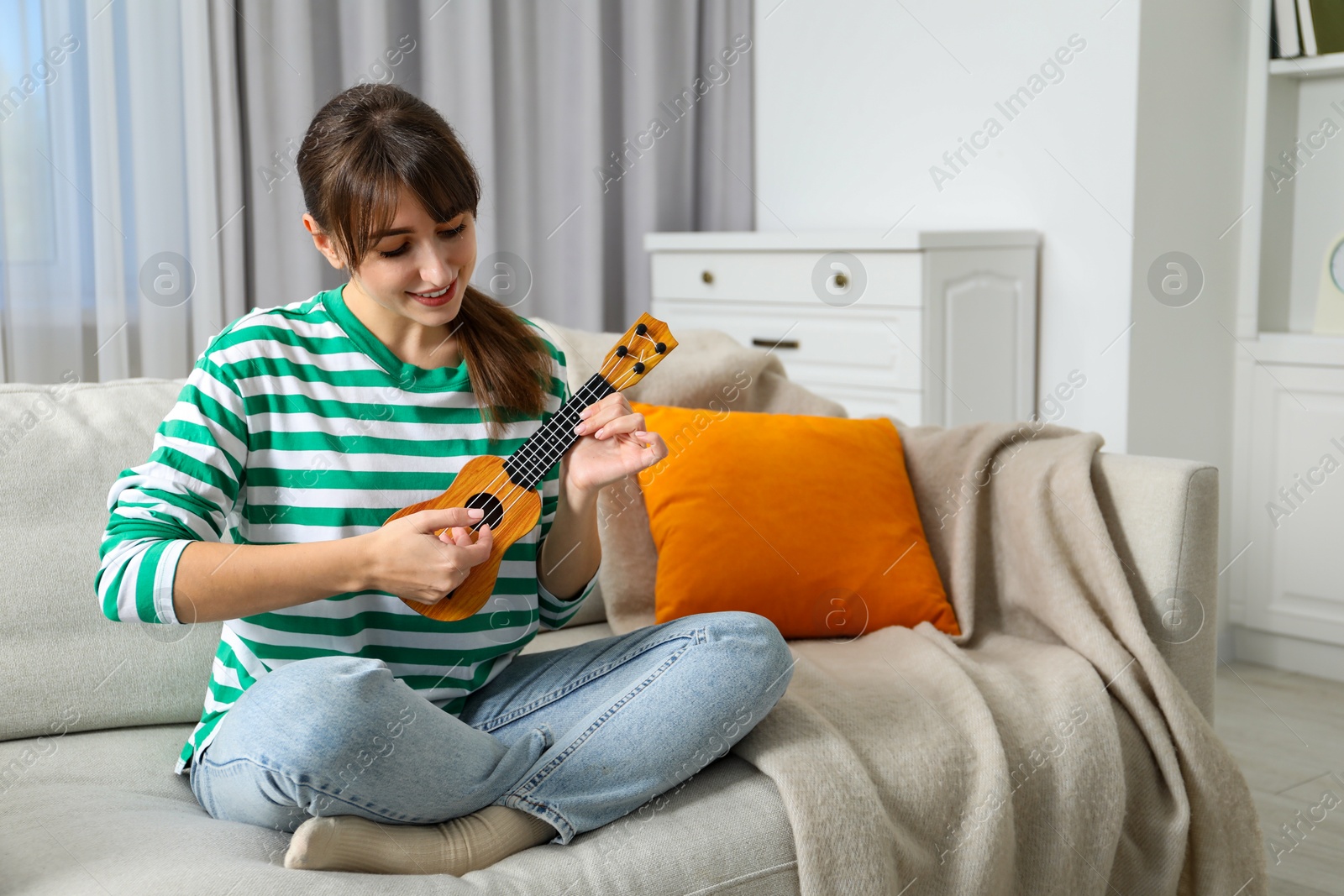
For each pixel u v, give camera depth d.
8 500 1.26
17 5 2.00
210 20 2.20
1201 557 1.47
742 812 1.07
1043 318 2.62
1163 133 2.45
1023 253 2.56
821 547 1.54
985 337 2.51
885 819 1.09
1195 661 1.47
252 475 1.06
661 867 0.99
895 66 2.80
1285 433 2.57
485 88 2.61
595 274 2.88
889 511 1.60
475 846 0.99
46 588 1.24
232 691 1.07
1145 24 2.36
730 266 2.73
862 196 2.91
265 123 2.30
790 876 1.05
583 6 2.79
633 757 1.05
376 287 1.03
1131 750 1.34
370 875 0.91
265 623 1.05
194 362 2.24
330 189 1.00
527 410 1.16
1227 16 2.56
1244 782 1.35
